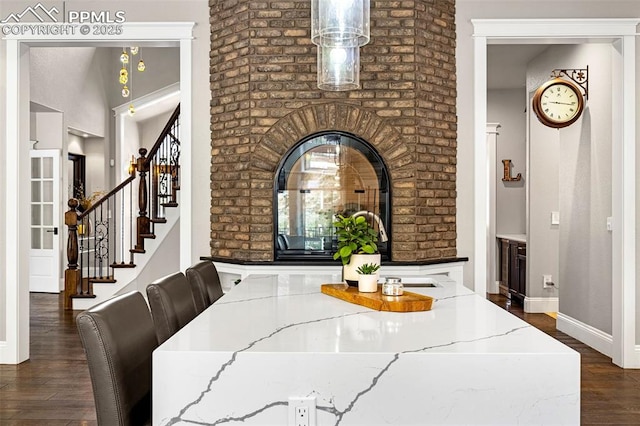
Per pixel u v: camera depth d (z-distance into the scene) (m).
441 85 4.51
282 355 1.53
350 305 2.29
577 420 1.52
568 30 4.46
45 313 6.46
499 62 6.42
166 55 10.00
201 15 4.62
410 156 4.37
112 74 10.08
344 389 1.53
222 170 4.55
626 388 3.87
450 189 4.57
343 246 2.59
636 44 4.41
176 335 1.74
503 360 1.52
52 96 8.11
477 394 1.52
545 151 6.51
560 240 5.73
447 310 2.17
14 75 4.47
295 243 4.48
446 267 4.50
